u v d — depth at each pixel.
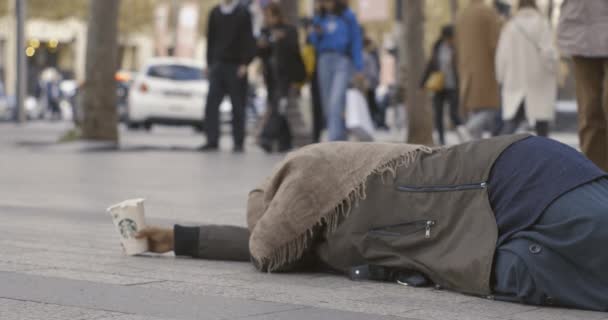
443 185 7.12
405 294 6.97
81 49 81.69
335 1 20.36
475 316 6.27
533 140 6.99
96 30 25.16
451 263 6.92
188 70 40.56
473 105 18.81
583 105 10.65
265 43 25.69
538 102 17.34
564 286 6.54
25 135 33.72
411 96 25.86
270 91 25.95
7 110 52.69
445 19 78.44
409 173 7.32
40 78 62.09
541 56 17.30
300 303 6.59
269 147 24.05
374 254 7.39
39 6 80.75
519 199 6.77
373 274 7.43
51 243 9.12
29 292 6.73
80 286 6.98
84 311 6.17
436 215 7.11
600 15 10.23
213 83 24.14
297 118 26.61
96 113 25.25
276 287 7.16
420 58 25.81
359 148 7.57
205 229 8.30
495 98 18.81
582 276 6.56
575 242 6.48
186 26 67.50
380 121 45.44
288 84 23.55
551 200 6.62
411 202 7.24
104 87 25.20
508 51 17.48
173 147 24.88
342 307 6.48
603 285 6.55
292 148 26.25
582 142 10.74
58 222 10.84
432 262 7.05
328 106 20.53
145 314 6.13
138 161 20.73
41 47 82.56
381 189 7.39
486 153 7.03
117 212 8.37
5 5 81.19
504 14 23.84
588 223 6.46
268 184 7.84
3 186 15.02
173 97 39.66
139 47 85.31
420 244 7.18
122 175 17.23
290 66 23.33
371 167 7.41
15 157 21.55
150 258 8.35
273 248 7.61
